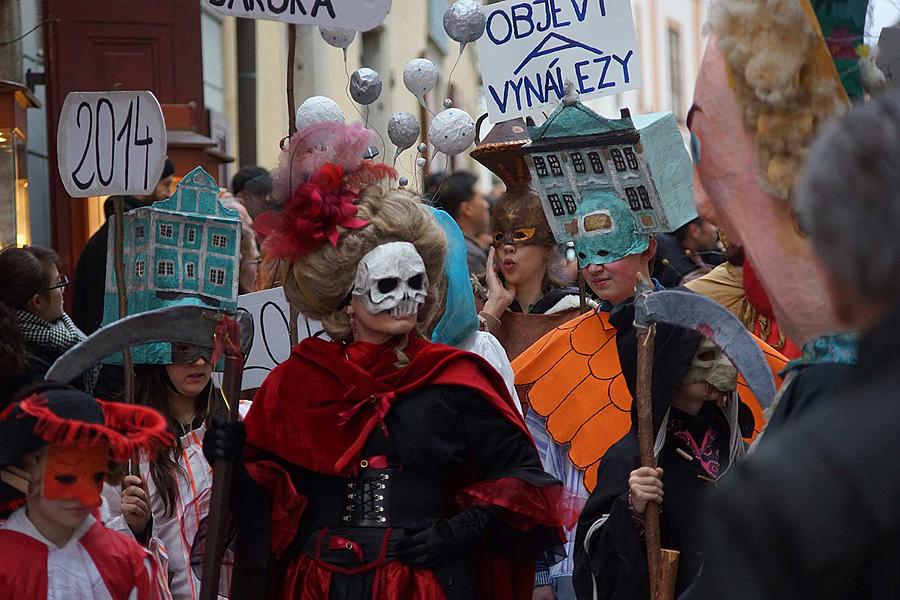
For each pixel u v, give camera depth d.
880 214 2.45
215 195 6.04
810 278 3.57
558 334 7.03
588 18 7.23
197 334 5.31
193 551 6.32
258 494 5.52
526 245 7.93
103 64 12.61
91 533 4.85
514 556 5.44
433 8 26.41
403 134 7.43
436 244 5.55
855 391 2.48
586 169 6.28
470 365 5.48
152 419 4.75
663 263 9.09
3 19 11.70
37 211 12.94
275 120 20.62
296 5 6.71
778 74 3.60
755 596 2.38
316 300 5.53
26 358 6.11
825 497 2.37
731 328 4.81
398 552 5.26
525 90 7.40
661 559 5.06
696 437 5.55
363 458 5.39
